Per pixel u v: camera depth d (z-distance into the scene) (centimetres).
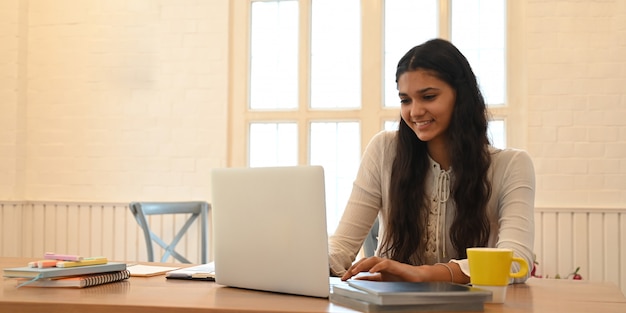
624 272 446
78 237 523
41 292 177
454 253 216
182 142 513
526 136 465
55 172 530
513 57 474
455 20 488
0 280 199
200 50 512
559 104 461
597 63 458
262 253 176
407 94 208
